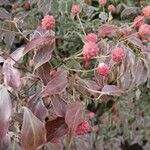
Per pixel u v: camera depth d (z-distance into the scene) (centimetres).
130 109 106
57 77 42
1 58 44
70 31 85
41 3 88
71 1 86
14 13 95
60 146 47
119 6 93
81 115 40
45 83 44
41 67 44
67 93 48
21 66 46
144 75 57
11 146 47
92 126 104
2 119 37
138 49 57
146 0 94
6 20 74
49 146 45
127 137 109
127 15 91
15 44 90
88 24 82
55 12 89
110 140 109
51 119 42
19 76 41
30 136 38
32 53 56
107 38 59
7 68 42
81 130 43
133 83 59
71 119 39
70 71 53
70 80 47
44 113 41
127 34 55
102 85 51
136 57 57
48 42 44
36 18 92
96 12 86
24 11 96
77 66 60
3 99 38
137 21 58
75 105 40
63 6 87
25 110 39
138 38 56
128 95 99
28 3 95
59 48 86
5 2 91
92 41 53
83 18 90
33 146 38
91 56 47
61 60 51
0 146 43
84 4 85
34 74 45
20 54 45
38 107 42
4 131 37
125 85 60
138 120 107
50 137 41
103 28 59
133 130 108
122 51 49
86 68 64
